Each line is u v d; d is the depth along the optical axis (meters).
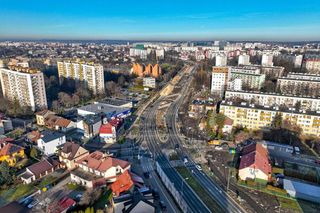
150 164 116.94
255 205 88.50
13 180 100.56
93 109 177.88
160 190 96.94
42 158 117.88
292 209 86.44
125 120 173.50
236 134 145.62
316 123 144.62
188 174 108.25
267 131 150.62
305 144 137.50
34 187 97.06
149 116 182.75
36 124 163.88
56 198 90.38
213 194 94.56
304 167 114.12
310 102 176.38
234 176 106.75
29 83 176.50
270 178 102.50
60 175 105.19
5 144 121.44
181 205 86.75
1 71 199.38
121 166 102.81
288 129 146.62
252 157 107.25
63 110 186.75
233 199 91.88
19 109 179.62
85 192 91.06
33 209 84.81
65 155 110.19
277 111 150.00
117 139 143.00
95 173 101.19
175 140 143.00
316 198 89.75
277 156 124.69
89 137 145.00
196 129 157.12
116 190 90.44
